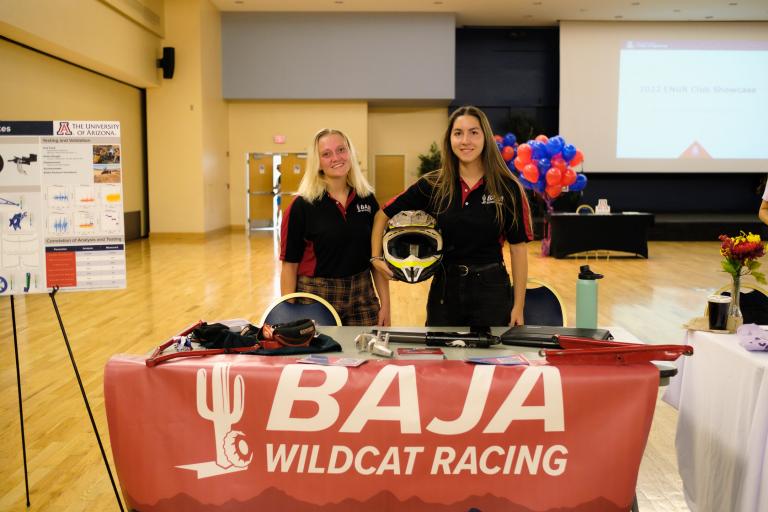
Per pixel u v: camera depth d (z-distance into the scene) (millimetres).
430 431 1738
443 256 2594
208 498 1778
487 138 2510
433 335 2133
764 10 13922
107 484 2668
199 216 13383
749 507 1896
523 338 2090
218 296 7035
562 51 14914
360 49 14398
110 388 1792
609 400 1739
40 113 9367
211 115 13836
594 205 16156
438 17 14289
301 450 1760
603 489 1744
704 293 7359
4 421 3357
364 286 2850
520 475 1754
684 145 15117
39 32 8320
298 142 15219
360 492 1765
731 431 2084
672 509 2471
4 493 2588
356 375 1761
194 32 13031
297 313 2674
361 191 2807
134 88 12922
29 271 2135
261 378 1762
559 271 9156
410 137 16172
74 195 2148
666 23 14852
